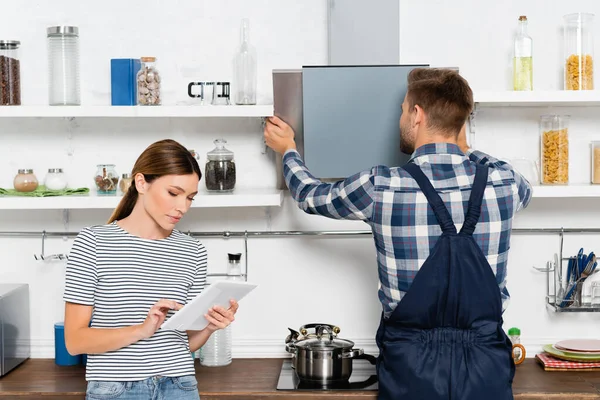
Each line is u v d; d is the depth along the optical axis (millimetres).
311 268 2699
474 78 2637
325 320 2705
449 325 1942
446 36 2627
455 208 1904
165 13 2645
